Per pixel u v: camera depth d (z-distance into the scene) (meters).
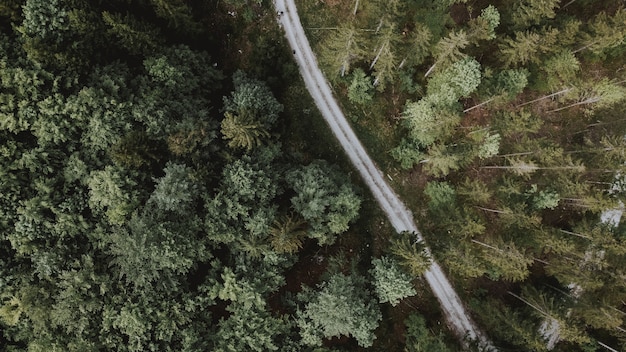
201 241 37.56
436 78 42.22
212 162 39.50
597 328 40.97
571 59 40.50
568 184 39.81
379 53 40.16
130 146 35.22
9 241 35.84
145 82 38.28
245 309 38.53
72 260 36.34
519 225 41.00
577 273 38.19
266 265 39.19
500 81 42.34
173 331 37.19
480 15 43.59
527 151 41.69
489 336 44.97
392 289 40.00
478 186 41.16
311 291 40.56
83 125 36.00
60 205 35.50
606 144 39.62
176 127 37.53
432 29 42.75
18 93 34.34
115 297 36.38
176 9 38.22
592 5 43.84
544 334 41.91
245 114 38.59
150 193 37.56
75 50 35.97
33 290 35.22
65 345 36.53
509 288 44.41
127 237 35.38
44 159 35.44
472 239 41.97
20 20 35.41
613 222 43.03
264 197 39.59
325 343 42.75
